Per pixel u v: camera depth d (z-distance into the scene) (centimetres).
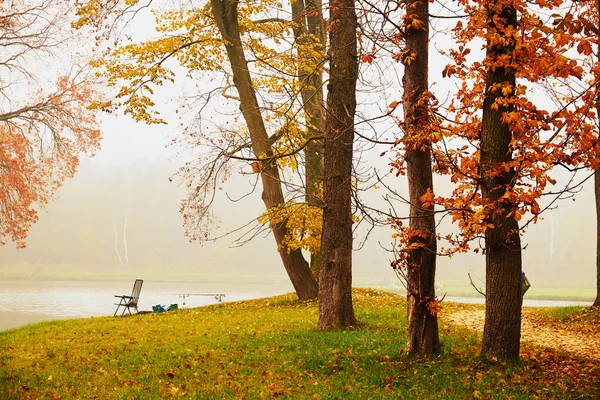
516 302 859
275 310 1752
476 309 1898
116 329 1428
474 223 751
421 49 900
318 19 2017
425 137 803
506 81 782
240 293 4031
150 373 900
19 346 1217
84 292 4025
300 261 1955
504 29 745
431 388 756
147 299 3453
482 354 885
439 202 788
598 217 1677
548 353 1021
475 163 798
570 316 1590
